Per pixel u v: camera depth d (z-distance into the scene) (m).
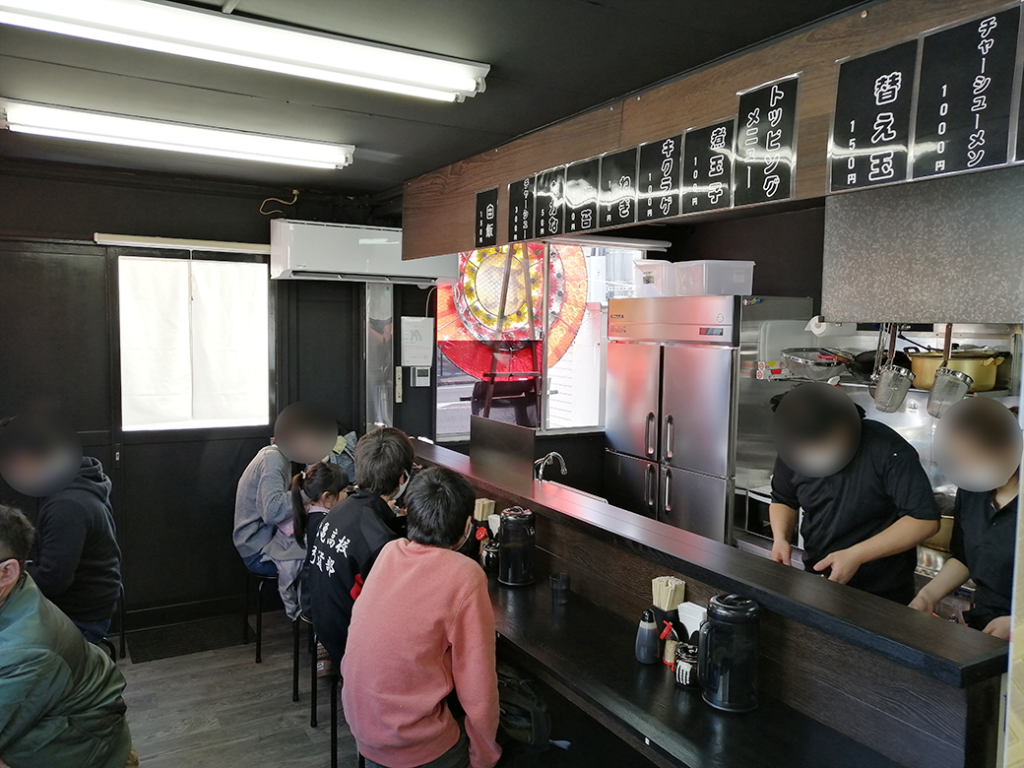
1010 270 1.58
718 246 4.75
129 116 2.82
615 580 2.46
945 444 2.05
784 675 1.88
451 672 1.88
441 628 1.83
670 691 1.94
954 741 1.52
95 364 4.04
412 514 1.96
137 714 3.32
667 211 2.30
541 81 2.35
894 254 1.77
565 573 2.65
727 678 1.82
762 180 1.97
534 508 2.80
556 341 5.24
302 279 4.29
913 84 1.58
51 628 1.73
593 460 4.98
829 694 1.77
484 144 3.16
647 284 4.57
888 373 2.95
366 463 2.46
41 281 3.89
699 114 2.17
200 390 4.31
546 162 2.86
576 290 5.28
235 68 2.28
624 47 2.05
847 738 1.72
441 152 3.31
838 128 1.75
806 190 1.85
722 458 3.99
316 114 2.75
